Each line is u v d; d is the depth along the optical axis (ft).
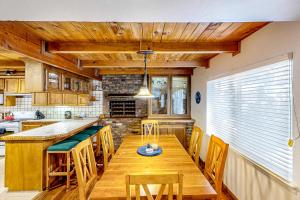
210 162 7.68
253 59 7.84
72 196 9.71
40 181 10.18
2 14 4.51
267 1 3.92
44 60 8.89
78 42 8.94
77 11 4.33
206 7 4.18
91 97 19.25
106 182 5.81
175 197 5.09
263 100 7.39
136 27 7.15
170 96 18.42
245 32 7.80
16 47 7.04
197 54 11.87
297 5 4.10
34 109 19.57
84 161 6.73
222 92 11.41
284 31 6.03
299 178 5.52
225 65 10.71
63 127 13.24
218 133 12.00
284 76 6.23
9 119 18.10
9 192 10.07
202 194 5.05
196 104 16.79
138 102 19.88
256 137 7.84
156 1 3.90
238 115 9.36
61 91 12.72
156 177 4.13
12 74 15.35
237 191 9.14
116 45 8.98
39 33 7.79
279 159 6.48
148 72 17.69
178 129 17.35
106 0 3.83
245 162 8.41
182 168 6.92
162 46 9.04
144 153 8.57
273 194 6.52
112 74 19.35
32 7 4.10
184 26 7.06
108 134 10.82
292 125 5.83
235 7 4.18
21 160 10.19
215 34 8.02
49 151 10.37
